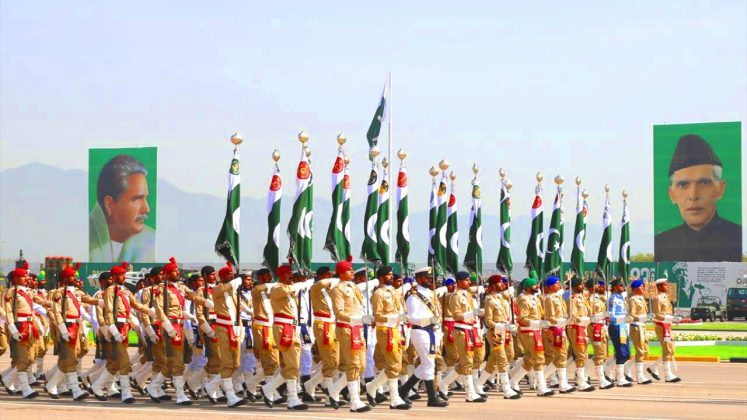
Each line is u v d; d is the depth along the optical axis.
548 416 16.83
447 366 20.05
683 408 18.41
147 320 19.30
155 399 19.47
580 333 22.97
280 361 18.23
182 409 17.88
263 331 18.41
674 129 55.59
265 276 18.55
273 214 19.33
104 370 19.38
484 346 22.08
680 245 55.84
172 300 19.38
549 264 25.53
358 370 17.72
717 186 54.91
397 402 18.23
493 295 20.84
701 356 33.25
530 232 25.11
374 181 21.56
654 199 56.06
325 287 18.00
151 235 54.56
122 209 55.03
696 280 55.84
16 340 19.84
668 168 55.72
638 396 21.27
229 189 19.42
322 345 18.00
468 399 19.84
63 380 20.88
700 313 55.28
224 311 18.64
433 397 18.78
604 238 27.86
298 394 20.05
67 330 19.28
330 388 18.12
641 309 24.98
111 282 19.41
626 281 28.62
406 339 20.06
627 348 24.25
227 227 19.31
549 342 22.25
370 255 21.41
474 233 23.81
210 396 19.16
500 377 20.81
